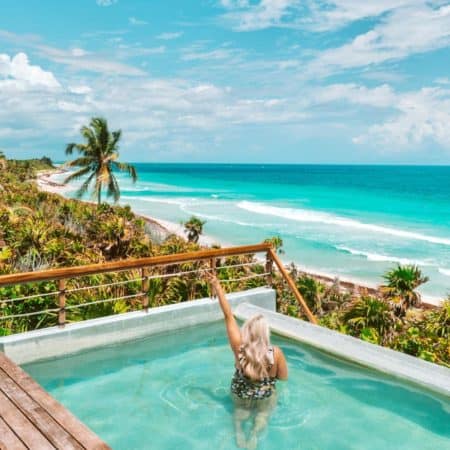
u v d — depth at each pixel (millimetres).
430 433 4449
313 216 53000
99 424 4578
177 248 17812
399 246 36250
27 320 8070
